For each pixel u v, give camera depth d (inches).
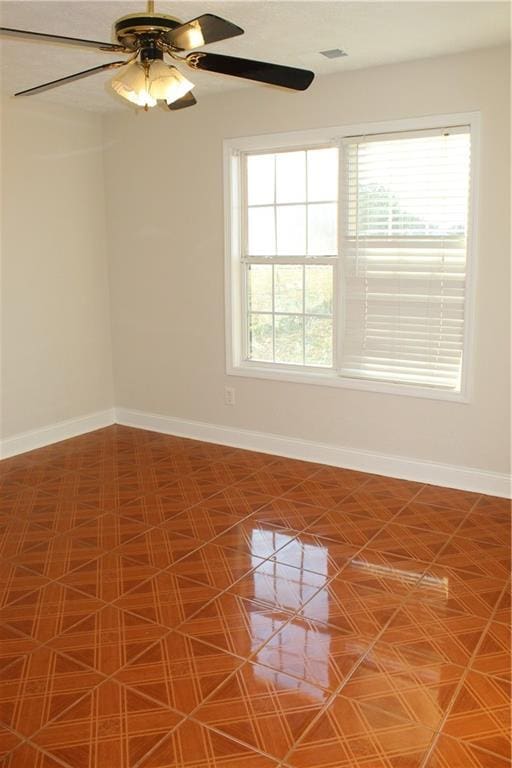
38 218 182.4
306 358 176.7
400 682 88.7
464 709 83.4
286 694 86.5
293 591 111.9
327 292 169.5
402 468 162.7
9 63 144.3
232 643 97.7
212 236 182.4
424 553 124.6
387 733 79.5
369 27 123.0
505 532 133.0
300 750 77.0
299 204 169.9
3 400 179.3
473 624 101.9
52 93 171.0
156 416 205.8
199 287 188.1
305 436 177.2
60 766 74.9
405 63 145.8
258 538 131.7
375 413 164.6
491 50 136.2
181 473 168.9
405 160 150.3
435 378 155.3
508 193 139.3
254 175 176.1
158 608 107.2
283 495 153.6
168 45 84.4
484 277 144.6
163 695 86.5
